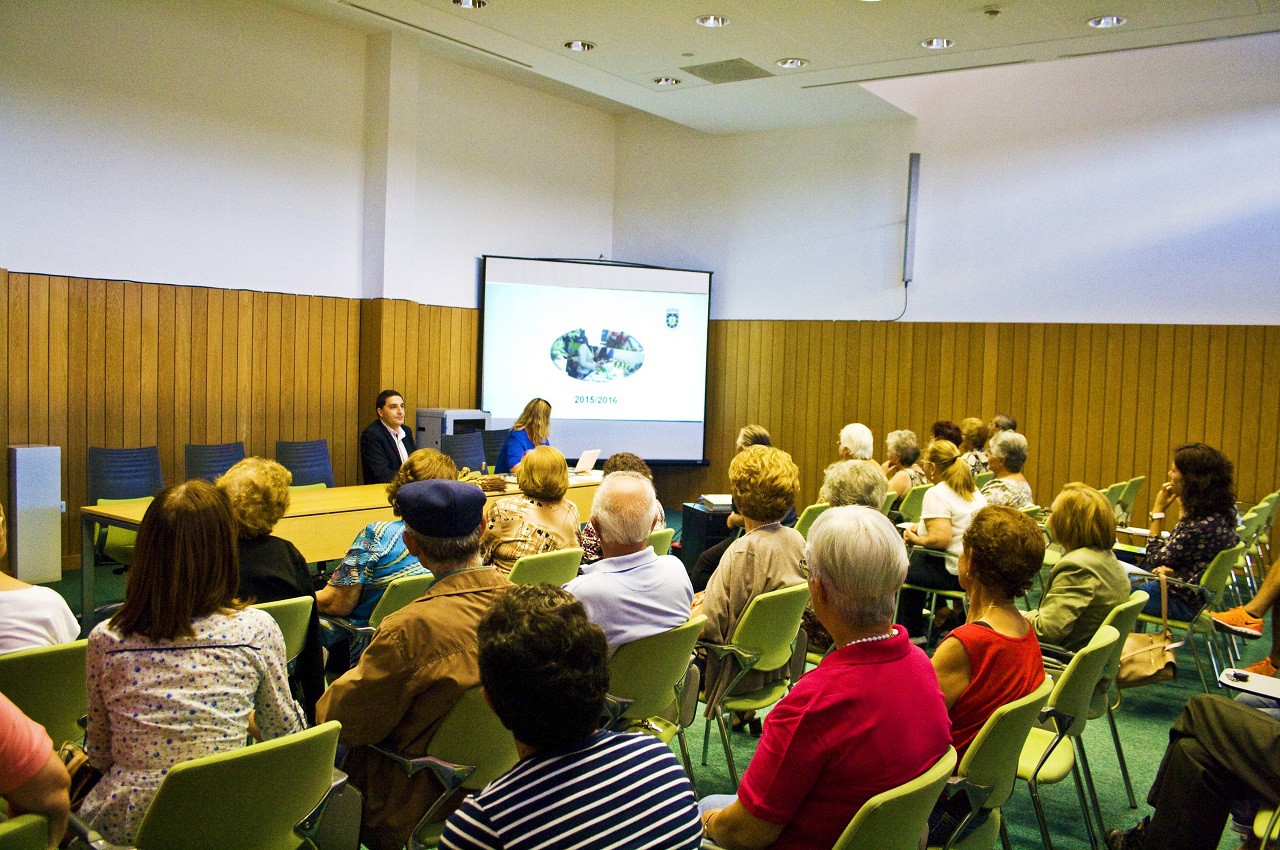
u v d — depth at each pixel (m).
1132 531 5.82
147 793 1.67
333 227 7.78
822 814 1.64
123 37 6.29
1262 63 7.26
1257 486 7.43
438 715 2.02
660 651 2.49
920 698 1.68
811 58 6.89
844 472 3.85
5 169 5.76
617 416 9.38
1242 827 2.53
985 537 2.24
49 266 6.00
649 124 10.20
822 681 1.67
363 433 6.59
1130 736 3.89
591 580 2.46
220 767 1.57
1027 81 8.20
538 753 1.36
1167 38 6.19
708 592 3.07
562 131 9.80
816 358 9.34
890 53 6.71
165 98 6.55
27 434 5.91
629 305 9.35
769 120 8.98
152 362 6.56
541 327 9.12
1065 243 8.11
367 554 3.20
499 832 1.29
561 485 3.57
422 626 2.00
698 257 9.96
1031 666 2.17
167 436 6.67
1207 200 7.52
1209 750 2.27
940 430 6.81
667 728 2.67
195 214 6.79
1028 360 8.31
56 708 2.09
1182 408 7.68
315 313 7.65
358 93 7.88
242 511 2.76
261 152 7.19
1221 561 4.04
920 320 8.81
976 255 8.52
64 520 6.15
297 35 7.38
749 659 2.86
